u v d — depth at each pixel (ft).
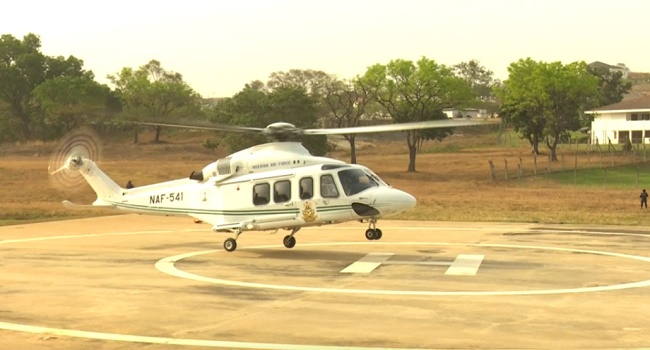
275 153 81.46
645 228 112.16
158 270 69.36
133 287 59.62
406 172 299.38
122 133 418.10
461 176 280.92
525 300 54.03
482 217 133.49
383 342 41.34
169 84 446.19
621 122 428.56
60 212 152.15
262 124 277.44
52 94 388.78
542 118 338.54
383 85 312.91
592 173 273.95
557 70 331.57
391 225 118.62
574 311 50.08
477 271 68.49
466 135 501.97
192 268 70.74
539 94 329.52
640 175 268.21
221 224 81.82
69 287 59.57
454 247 87.81
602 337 42.50
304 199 78.64
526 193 209.36
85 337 42.50
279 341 41.52
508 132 506.07
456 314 48.93
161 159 355.97
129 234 105.50
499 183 248.52
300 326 45.24
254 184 80.53
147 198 86.33
